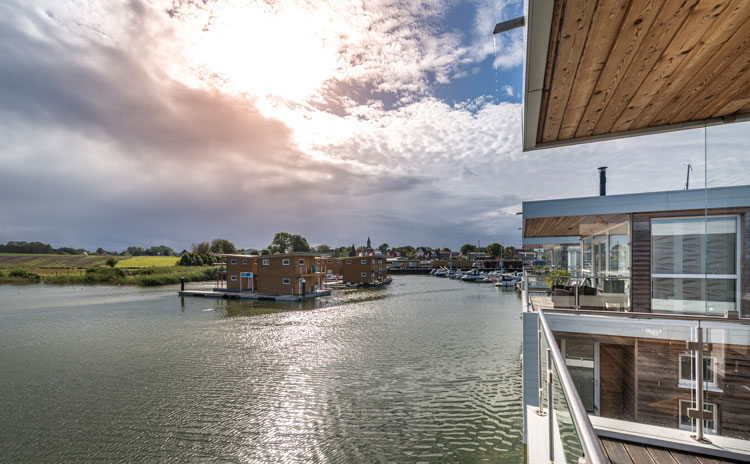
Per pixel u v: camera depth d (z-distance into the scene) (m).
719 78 2.34
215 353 16.80
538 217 7.66
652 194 6.52
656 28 1.81
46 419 10.27
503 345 17.80
